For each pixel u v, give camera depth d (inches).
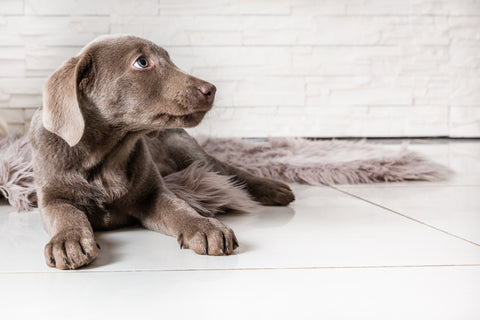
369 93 166.4
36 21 154.3
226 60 162.1
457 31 167.2
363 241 56.6
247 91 163.2
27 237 60.4
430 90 168.1
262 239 57.9
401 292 41.3
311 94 164.9
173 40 160.2
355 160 102.4
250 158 107.6
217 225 53.7
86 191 60.2
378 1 164.2
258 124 164.2
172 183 73.9
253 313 37.4
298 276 45.3
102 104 58.2
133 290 42.3
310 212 72.3
